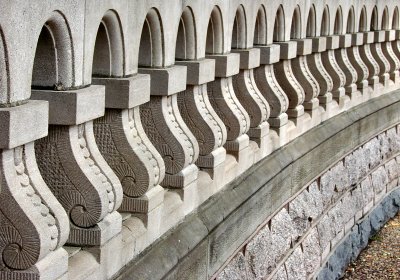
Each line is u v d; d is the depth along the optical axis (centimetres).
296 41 1072
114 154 605
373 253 1387
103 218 551
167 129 674
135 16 595
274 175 927
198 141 754
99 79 584
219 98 821
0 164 461
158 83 656
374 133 1464
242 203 816
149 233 622
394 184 1612
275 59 966
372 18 1513
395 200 1608
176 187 691
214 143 755
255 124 905
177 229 675
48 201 489
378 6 1502
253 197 856
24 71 464
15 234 472
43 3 474
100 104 542
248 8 867
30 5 462
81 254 540
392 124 1587
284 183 976
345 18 1309
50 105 515
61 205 516
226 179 801
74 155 534
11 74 453
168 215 658
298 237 1039
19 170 476
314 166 1111
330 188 1200
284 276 980
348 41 1327
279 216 966
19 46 456
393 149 1602
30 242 473
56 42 509
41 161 534
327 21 1216
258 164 905
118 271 576
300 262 1045
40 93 513
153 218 626
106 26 571
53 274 490
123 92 586
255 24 938
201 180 744
